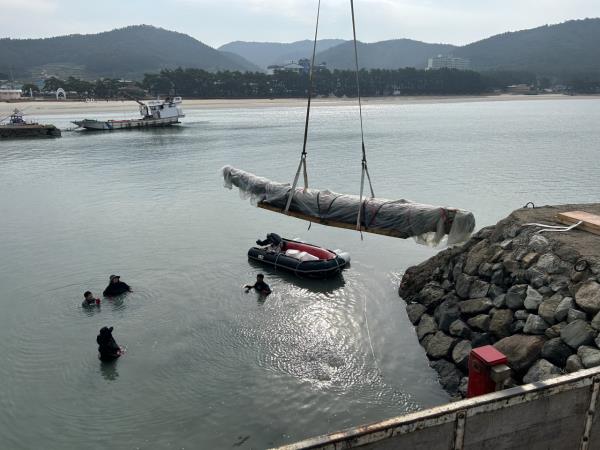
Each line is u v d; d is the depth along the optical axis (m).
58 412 11.60
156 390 12.39
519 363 10.91
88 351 14.12
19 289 18.45
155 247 23.36
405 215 10.59
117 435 10.88
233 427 11.12
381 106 177.00
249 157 52.59
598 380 5.79
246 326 15.51
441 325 14.11
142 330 15.27
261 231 25.97
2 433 10.93
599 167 44.94
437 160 50.16
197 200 33.31
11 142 67.25
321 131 82.31
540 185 37.00
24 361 13.62
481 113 134.62
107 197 34.25
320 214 11.52
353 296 17.55
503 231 15.02
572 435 5.90
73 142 67.31
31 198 33.91
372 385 12.55
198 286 18.56
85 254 22.45
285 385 12.57
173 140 69.25
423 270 17.38
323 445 4.72
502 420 5.45
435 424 5.14
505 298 12.89
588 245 12.55
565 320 11.08
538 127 88.75
